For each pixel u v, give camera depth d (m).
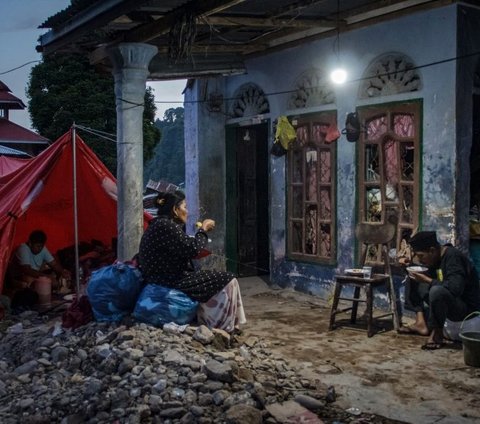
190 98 10.30
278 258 9.29
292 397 4.61
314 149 8.62
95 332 5.77
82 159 8.22
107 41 7.89
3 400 4.78
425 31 6.96
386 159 7.57
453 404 4.53
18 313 7.58
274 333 6.72
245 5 7.02
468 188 6.93
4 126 23.91
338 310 7.12
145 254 5.95
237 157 10.34
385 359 5.65
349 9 7.55
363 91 7.77
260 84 9.44
